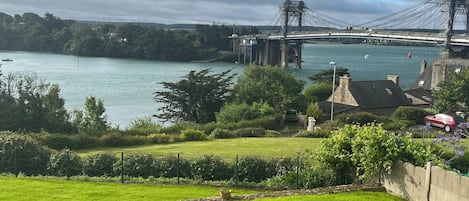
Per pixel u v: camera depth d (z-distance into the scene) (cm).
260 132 4619
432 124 5144
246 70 7125
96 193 2170
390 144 1964
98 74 14400
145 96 9631
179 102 6712
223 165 2495
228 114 5706
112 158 2641
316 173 2245
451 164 2284
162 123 6631
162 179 2445
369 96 6919
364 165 1994
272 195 1975
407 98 7250
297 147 3525
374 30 15938
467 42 12000
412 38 13675
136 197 2116
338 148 2167
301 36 19762
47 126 4744
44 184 2322
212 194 2188
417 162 1930
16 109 4741
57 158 2644
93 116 4962
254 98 6769
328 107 6662
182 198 2116
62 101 5028
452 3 12775
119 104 8556
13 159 2662
